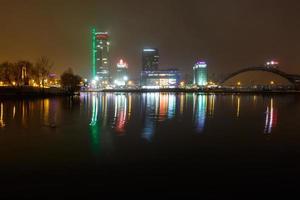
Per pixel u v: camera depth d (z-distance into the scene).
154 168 25.16
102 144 34.59
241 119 63.47
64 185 21.20
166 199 19.08
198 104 116.00
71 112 73.69
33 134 40.88
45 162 26.66
